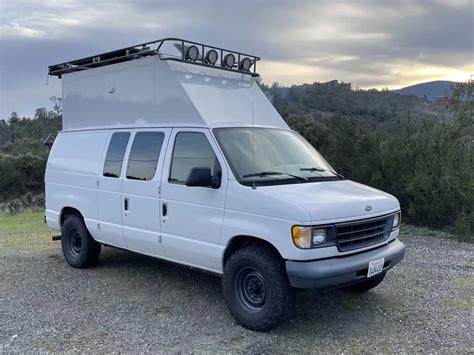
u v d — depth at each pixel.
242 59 6.78
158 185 5.89
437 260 7.81
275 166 5.46
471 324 5.07
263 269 4.71
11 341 4.75
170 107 6.02
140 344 4.64
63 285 6.66
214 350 4.46
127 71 6.68
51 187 8.03
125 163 6.48
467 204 10.59
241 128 5.77
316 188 5.14
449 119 13.09
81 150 7.43
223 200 5.12
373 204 5.06
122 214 6.48
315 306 5.62
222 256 5.16
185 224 5.55
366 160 12.48
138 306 5.72
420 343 4.61
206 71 6.34
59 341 4.73
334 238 4.61
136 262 7.80
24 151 29.84
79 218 7.48
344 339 4.70
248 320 4.86
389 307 5.59
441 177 10.87
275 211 4.64
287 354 4.37
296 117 14.70
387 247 5.25
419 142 11.86
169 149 5.88
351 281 4.70
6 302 5.96
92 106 7.39
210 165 5.36
